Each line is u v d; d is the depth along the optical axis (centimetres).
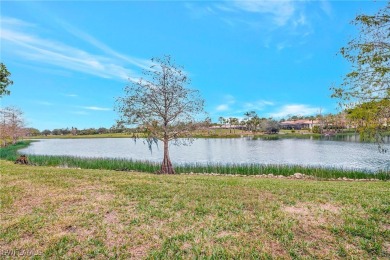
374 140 1113
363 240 556
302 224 639
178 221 654
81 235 584
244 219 668
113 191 955
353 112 1041
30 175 1303
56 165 2430
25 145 6781
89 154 4800
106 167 2316
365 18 989
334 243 548
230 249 518
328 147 5428
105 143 9188
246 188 1040
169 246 529
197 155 4447
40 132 16562
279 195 918
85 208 750
